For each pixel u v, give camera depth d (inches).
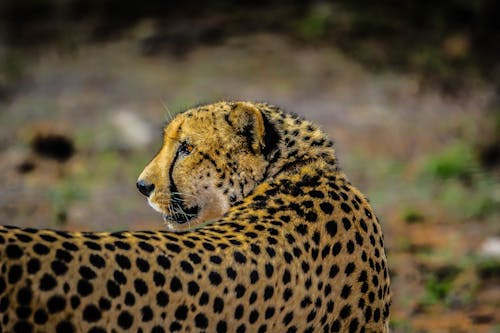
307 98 1227.2
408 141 1042.1
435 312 548.4
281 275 264.8
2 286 223.1
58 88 1262.3
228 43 1475.1
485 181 861.2
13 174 876.0
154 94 1221.7
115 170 901.2
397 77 1322.6
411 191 848.9
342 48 1435.8
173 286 243.3
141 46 1487.5
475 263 624.1
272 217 282.0
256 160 309.9
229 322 254.1
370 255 293.9
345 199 298.5
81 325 230.8
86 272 232.5
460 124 1084.5
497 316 537.3
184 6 1702.8
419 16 1567.4
